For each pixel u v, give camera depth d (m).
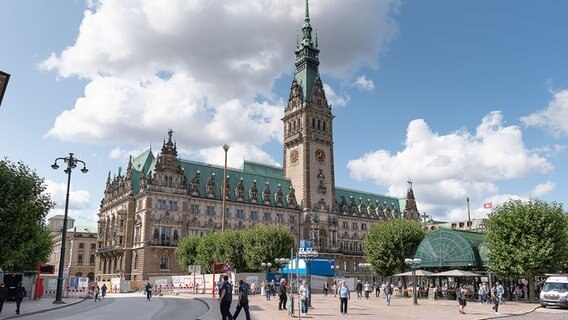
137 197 141.12
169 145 143.88
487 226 75.56
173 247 135.75
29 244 47.28
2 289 42.75
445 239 80.81
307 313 46.88
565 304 56.53
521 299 77.19
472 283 92.81
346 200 195.00
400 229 94.00
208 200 149.62
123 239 140.25
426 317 44.94
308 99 175.75
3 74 38.84
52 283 86.12
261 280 96.38
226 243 110.94
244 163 176.50
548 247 68.44
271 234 110.31
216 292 84.75
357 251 185.38
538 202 72.69
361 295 84.25
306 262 58.59
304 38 183.12
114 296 88.19
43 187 48.19
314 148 173.00
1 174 43.81
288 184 174.38
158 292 95.31
